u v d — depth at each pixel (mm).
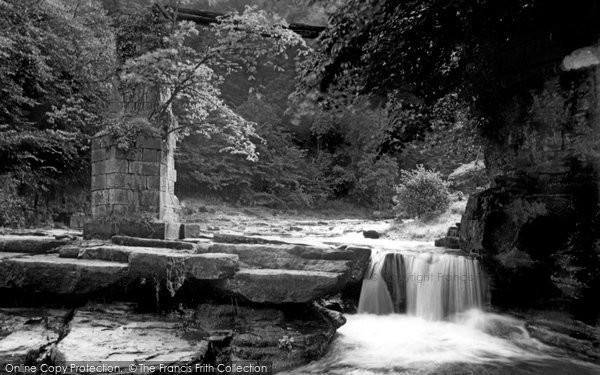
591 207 5562
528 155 6844
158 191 6422
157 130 6215
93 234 6129
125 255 5180
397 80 7211
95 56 9977
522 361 4812
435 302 6273
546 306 5844
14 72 9023
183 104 7629
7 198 9062
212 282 4969
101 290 4875
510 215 6160
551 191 6164
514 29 6480
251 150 7816
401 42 6301
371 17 5797
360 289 6336
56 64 9844
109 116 6527
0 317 4504
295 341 4582
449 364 4711
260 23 6434
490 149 8117
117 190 6195
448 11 5871
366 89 7363
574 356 4902
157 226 6145
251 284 4941
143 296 5047
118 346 3896
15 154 9367
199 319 4871
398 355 4922
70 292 4762
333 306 6137
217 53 6562
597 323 5156
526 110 6910
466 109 8586
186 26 6578
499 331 5621
